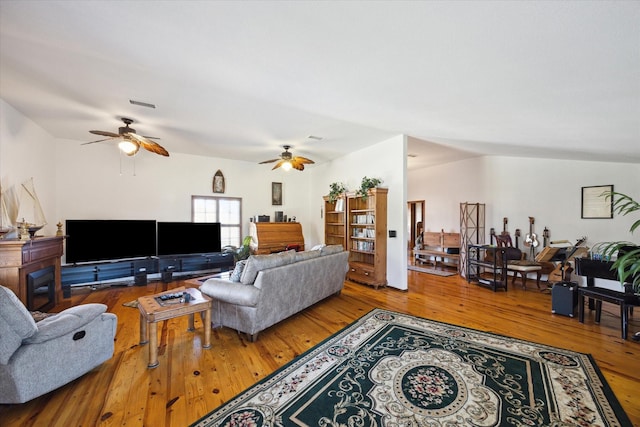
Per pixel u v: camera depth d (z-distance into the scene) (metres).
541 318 3.47
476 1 1.22
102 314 2.32
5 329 1.69
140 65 2.33
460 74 1.97
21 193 3.71
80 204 5.04
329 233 6.29
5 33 1.89
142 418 1.75
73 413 1.79
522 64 1.71
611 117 2.35
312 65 2.10
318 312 3.71
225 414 1.78
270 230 6.29
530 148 4.39
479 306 3.95
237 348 2.69
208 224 5.86
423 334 2.98
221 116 3.67
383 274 4.97
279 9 1.45
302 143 5.17
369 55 1.86
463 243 6.11
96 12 1.60
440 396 1.96
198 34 1.77
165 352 2.60
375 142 5.12
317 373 2.25
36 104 3.34
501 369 2.29
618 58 1.50
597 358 2.46
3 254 2.92
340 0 1.33
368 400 1.92
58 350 1.94
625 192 4.61
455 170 6.90
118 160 5.38
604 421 1.71
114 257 4.92
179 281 5.42
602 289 3.25
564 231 5.21
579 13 1.20
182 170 6.00
